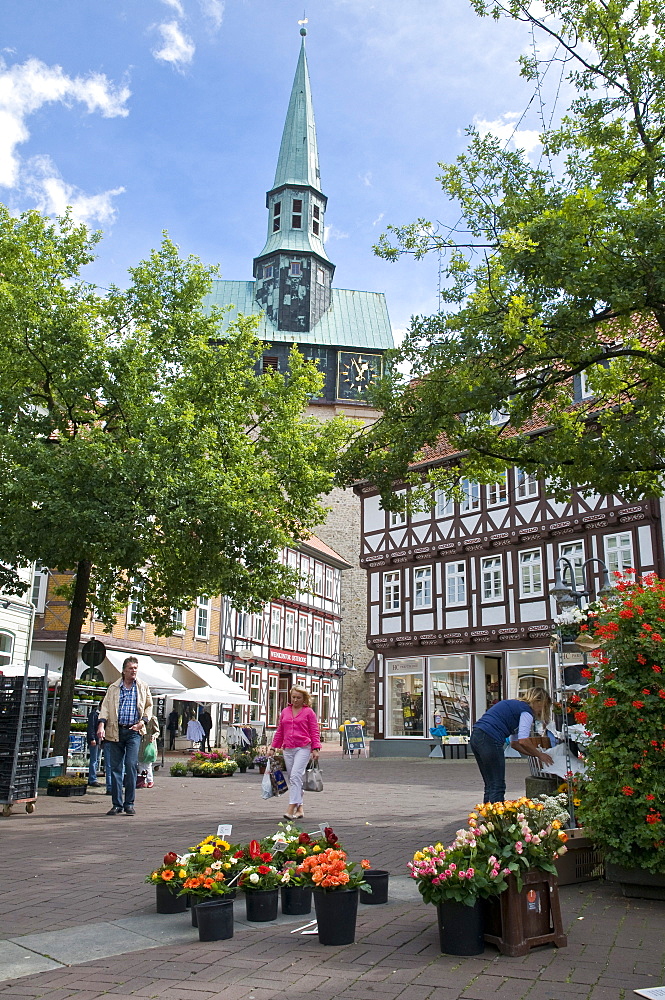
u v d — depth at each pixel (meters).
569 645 9.64
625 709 7.46
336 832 10.49
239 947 5.66
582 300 10.61
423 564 33.47
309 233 67.12
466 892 5.34
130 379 16.64
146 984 4.88
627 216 10.16
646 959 5.31
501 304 11.89
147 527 15.95
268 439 20.28
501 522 30.64
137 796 15.59
